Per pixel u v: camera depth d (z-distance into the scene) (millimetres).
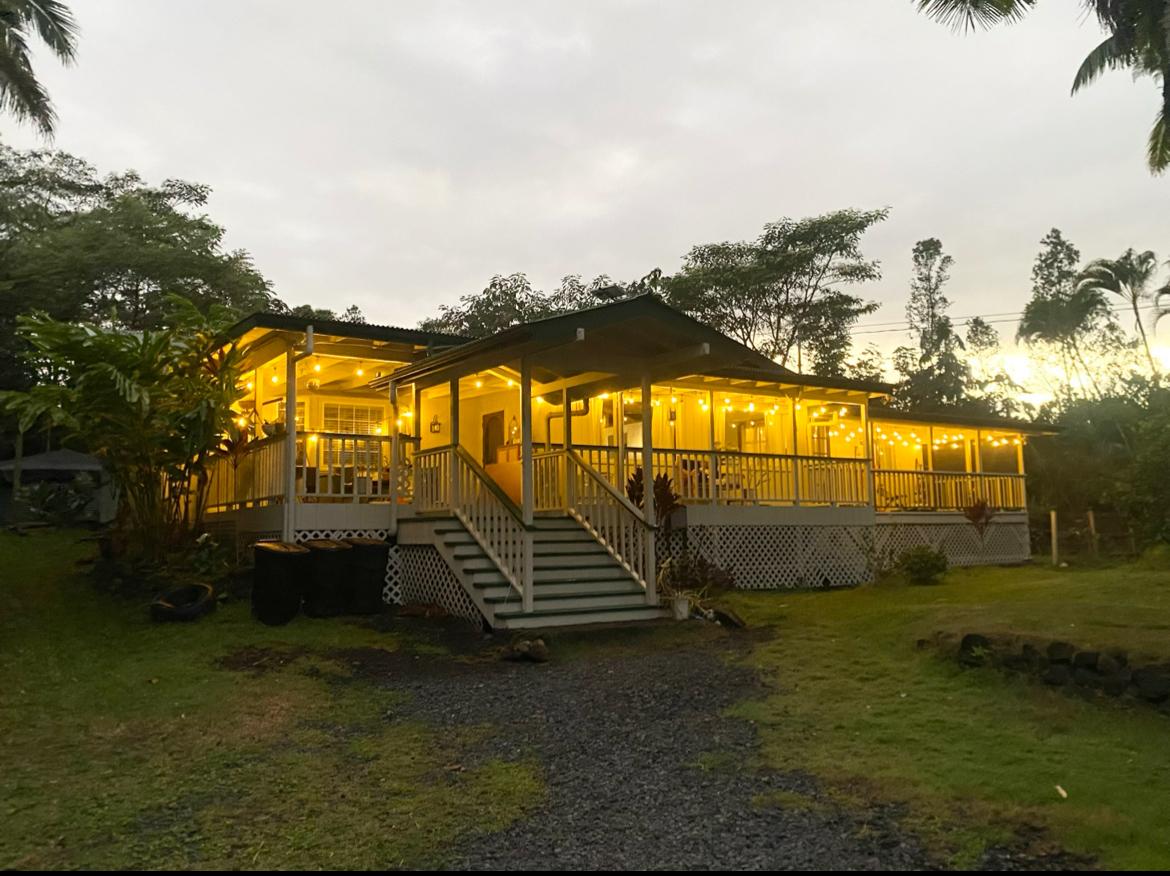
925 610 10391
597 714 7188
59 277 23156
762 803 5160
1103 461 26297
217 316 12188
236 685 7934
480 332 31953
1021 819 4773
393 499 12289
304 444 11938
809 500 16469
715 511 15031
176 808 5203
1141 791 5148
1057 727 6410
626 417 17906
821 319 33250
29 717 6992
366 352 12812
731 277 32531
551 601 10805
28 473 23234
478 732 6734
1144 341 35531
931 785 5336
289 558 10312
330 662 8781
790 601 13109
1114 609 8648
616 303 10367
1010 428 22016
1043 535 24422
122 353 11188
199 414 11406
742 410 19344
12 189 25812
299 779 5699
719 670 8570
